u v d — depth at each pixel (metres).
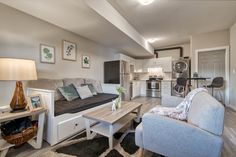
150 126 1.29
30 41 2.40
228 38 4.09
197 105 1.33
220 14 3.04
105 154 1.59
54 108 1.93
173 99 2.15
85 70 3.78
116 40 3.75
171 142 1.20
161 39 5.04
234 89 3.68
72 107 2.08
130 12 2.87
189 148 1.13
